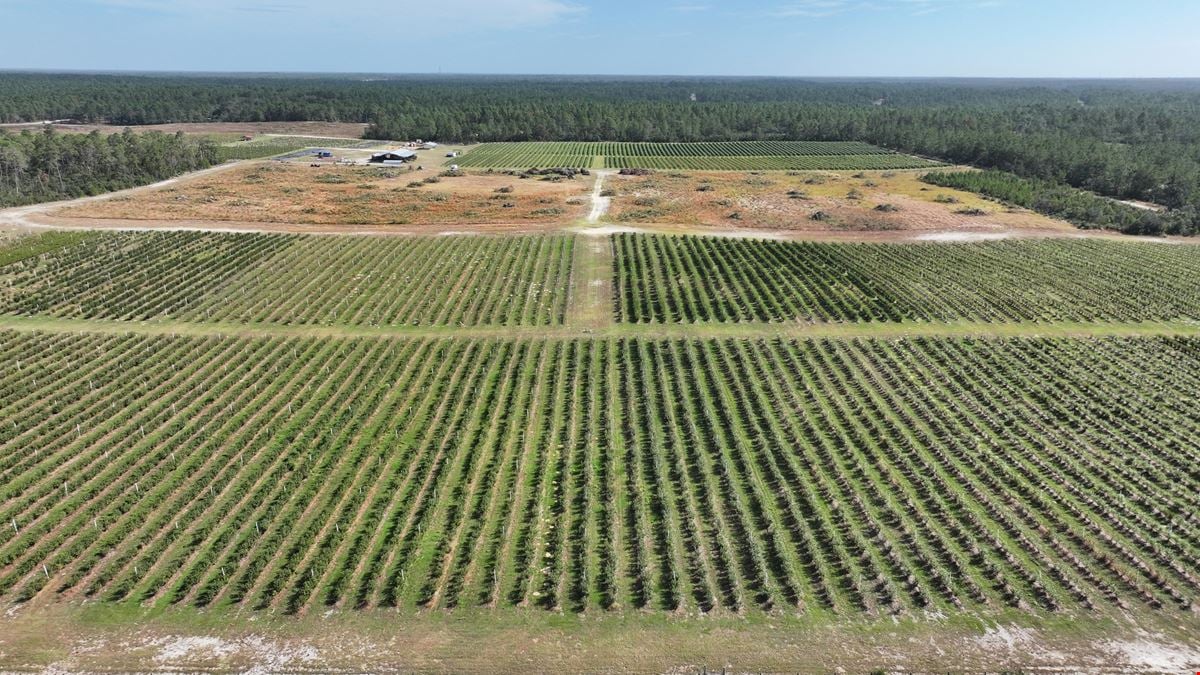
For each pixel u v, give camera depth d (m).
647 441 52.62
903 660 33.56
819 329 74.00
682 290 85.31
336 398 59.59
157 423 55.88
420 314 78.19
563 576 38.91
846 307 79.56
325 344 71.00
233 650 33.94
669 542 40.84
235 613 36.12
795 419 55.78
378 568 38.81
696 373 63.66
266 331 74.06
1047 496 45.84
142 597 37.19
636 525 41.91
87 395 60.47
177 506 44.62
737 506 44.19
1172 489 46.62
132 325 75.25
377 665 33.16
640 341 70.81
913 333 72.81
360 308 80.25
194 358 67.25
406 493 46.34
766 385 61.19
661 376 63.16
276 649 34.00
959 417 55.97
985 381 61.94
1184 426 54.69
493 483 46.88
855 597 37.38
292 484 46.47
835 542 41.19
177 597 37.19
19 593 37.41
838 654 33.88
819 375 63.22
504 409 57.59
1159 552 40.44
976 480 47.78
